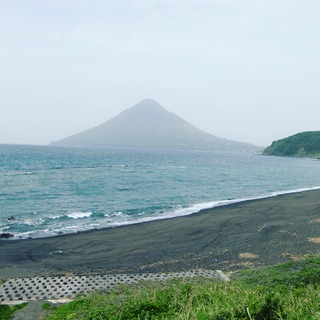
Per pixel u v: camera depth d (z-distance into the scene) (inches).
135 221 944.3
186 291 303.9
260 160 5521.7
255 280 384.5
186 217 987.9
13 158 3759.8
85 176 2169.0
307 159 6397.6
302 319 218.8
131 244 692.7
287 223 876.6
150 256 612.4
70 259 591.5
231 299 251.8
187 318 230.8
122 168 2920.8
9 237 745.0
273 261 569.3
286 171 3184.1
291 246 662.5
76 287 406.9
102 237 748.0
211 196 1496.1
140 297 297.4
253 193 1631.4
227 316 230.2
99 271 525.3
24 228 842.8
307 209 1107.3
